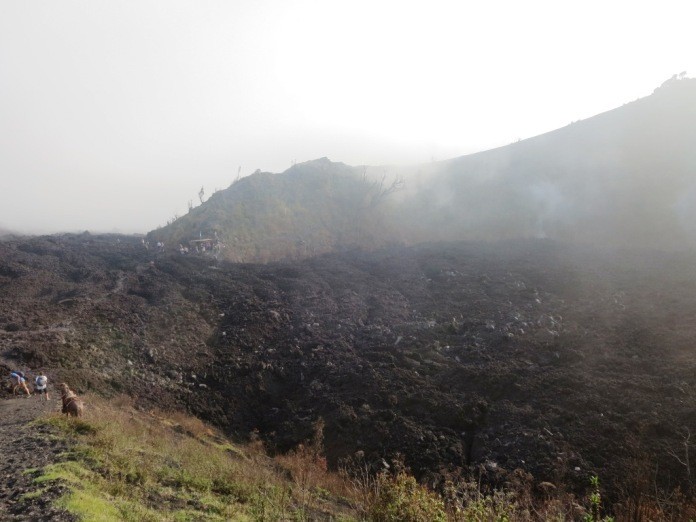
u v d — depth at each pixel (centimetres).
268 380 2141
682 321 1923
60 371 1867
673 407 1341
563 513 926
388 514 674
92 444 908
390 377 1917
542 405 1538
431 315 2653
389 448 1511
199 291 3130
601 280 2711
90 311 2625
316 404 1897
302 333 2542
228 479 901
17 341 2094
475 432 1523
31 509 533
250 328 2606
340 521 808
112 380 1961
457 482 1265
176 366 2203
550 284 2834
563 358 1834
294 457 1493
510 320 2330
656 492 1064
